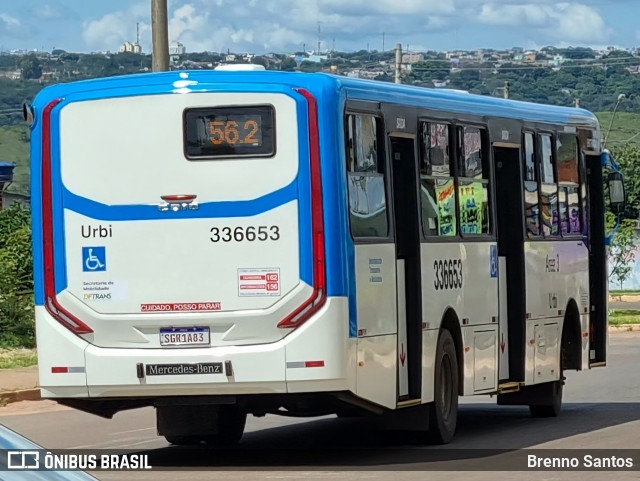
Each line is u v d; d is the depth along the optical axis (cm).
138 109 1183
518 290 1566
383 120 1254
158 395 1178
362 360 1188
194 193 1170
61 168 1201
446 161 1388
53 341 1197
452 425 1396
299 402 1197
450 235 1388
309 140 1155
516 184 1567
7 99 7931
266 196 1159
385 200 1255
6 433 471
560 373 1702
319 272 1151
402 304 1293
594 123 1856
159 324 1172
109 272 1186
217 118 1170
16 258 2641
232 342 1162
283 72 1170
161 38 1883
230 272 1164
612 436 1455
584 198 1803
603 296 1870
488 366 1483
